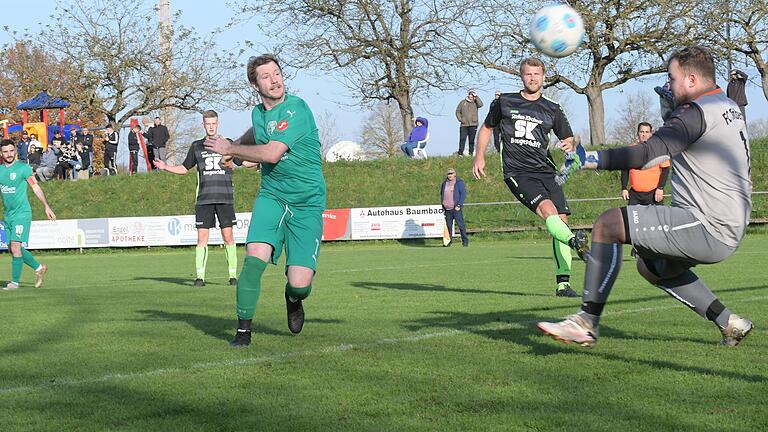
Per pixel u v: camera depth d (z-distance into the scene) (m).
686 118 6.82
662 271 7.95
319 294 14.85
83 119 76.00
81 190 45.16
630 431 5.29
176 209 43.38
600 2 47.66
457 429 5.40
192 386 6.86
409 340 9.01
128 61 63.00
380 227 37.66
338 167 44.75
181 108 65.69
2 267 28.25
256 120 9.08
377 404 6.11
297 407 6.07
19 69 87.44
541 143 13.36
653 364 7.38
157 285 18.72
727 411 5.71
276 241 9.09
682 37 47.19
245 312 8.97
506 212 39.50
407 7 52.66
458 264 23.09
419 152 45.66
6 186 18.08
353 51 52.47
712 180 6.88
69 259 33.03
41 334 10.26
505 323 10.28
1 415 6.03
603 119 51.06
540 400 6.12
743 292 13.38
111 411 6.08
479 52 50.50
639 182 19.92
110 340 9.59
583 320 7.43
